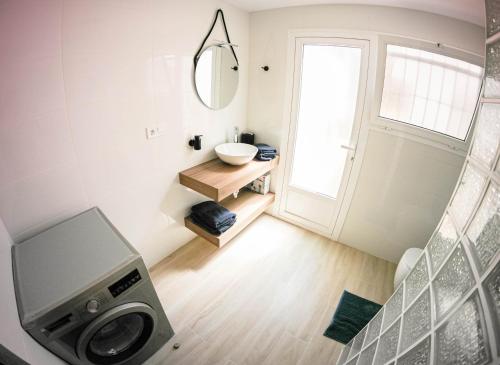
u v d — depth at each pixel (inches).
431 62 68.7
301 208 109.4
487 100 33.1
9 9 40.7
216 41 79.5
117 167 64.7
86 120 55.3
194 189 80.7
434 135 72.9
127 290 46.0
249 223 105.3
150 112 67.9
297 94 91.9
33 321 34.9
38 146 49.3
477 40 60.9
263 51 92.0
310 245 101.6
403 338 39.5
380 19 69.2
